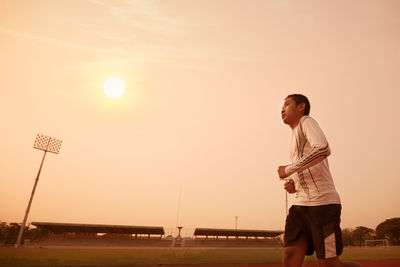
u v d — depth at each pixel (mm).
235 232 50562
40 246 42000
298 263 1515
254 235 51438
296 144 1688
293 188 1715
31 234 46344
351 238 56000
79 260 12125
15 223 46469
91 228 45625
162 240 47656
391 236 50531
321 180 1517
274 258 13953
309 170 1535
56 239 43969
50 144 36562
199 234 50438
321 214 1449
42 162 35312
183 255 17141
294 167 1463
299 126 1668
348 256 15727
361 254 18672
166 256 15844
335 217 1448
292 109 1800
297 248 1540
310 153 1396
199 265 9766
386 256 15867
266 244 50312
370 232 56188
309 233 1526
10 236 45281
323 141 1426
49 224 43812
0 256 14578
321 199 1475
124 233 47625
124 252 22188
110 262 11055
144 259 12938
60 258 13547
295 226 1587
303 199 1547
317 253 1406
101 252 22062
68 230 46500
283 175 1556
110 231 47094
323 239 1392
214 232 50094
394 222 50781
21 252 20594
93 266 9453
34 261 11438
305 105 1788
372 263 9844
